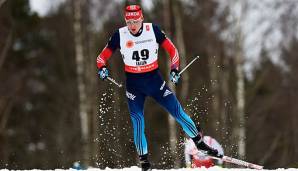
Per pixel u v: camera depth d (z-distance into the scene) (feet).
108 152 163.12
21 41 266.57
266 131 255.29
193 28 221.46
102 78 70.38
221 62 220.43
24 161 259.19
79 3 215.51
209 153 73.77
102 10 221.05
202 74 237.04
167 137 258.57
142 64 69.87
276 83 242.99
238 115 202.39
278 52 209.46
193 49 231.91
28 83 271.08
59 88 268.82
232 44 209.46
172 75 69.26
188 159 85.40
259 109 240.32
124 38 69.77
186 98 212.02
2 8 239.09
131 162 184.96
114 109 179.42
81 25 221.87
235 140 201.77
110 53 70.90
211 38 214.90
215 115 214.48
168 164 201.46
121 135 182.19
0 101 249.34
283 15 204.64
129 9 68.23
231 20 206.08
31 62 272.51
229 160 75.31
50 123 266.77
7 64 259.19
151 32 69.51
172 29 229.86
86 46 236.63
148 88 70.28
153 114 263.08
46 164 256.11
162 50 247.91
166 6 214.28
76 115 260.42
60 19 258.57
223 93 221.05
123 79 250.16
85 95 216.54
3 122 250.98
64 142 256.11
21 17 257.14
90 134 226.17
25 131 265.95
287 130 251.60
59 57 269.23
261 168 76.13
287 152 252.42
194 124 71.56
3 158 255.09
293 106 245.65
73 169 84.64
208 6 212.23
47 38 271.08
